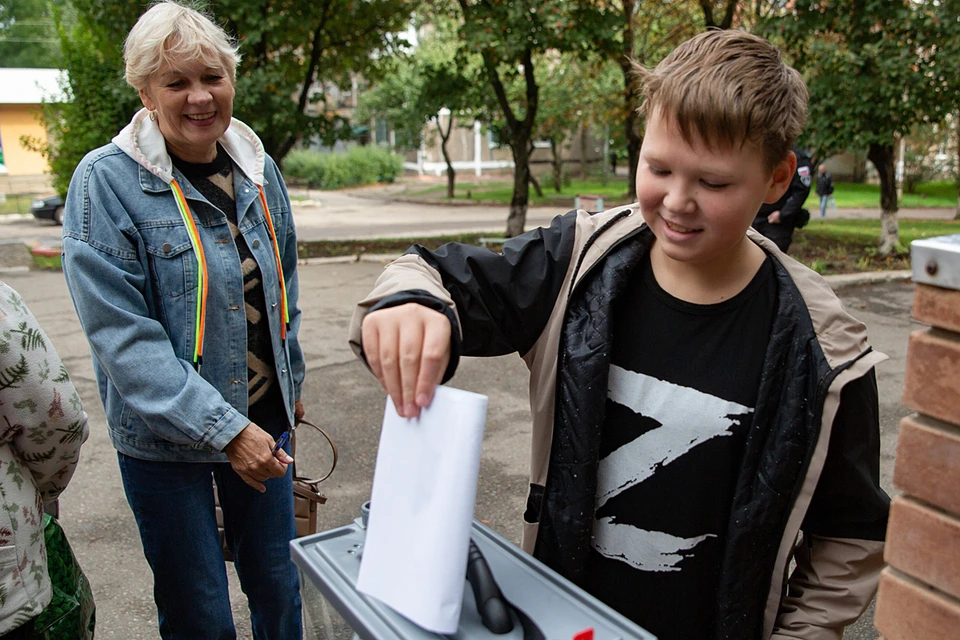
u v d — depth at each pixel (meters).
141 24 1.79
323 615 1.04
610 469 1.26
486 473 4.04
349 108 31.88
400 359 0.85
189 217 1.87
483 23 10.09
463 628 0.89
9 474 1.48
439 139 40.94
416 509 0.80
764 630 1.23
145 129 1.86
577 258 1.28
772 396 1.17
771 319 1.20
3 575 1.44
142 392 1.75
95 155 1.83
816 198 25.09
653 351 1.23
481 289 1.27
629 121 13.76
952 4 8.98
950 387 0.76
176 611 1.97
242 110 10.12
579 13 10.05
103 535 3.44
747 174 1.02
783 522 1.17
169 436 1.76
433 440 0.79
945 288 0.75
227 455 1.82
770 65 1.02
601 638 0.88
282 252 2.18
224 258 1.92
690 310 1.21
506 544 1.07
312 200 27.91
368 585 0.84
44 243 13.40
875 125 9.65
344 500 3.76
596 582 1.30
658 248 1.25
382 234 16.83
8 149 29.86
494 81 11.86
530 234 1.34
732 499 1.22
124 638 2.74
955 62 8.76
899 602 0.83
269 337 2.06
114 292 1.76
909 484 0.81
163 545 1.93
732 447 1.20
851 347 1.15
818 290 1.20
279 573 2.13
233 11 9.48
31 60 29.81
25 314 1.49
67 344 6.58
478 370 5.80
